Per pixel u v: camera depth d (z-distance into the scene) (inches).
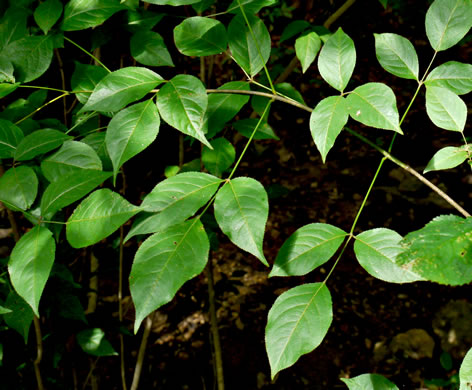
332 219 107.3
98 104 21.9
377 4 45.1
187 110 21.5
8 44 25.7
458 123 22.5
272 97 23.8
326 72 22.3
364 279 94.0
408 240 19.0
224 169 26.5
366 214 108.0
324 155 21.3
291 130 115.4
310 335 20.3
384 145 122.7
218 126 24.5
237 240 20.6
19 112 27.5
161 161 38.7
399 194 111.5
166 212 20.9
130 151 21.4
